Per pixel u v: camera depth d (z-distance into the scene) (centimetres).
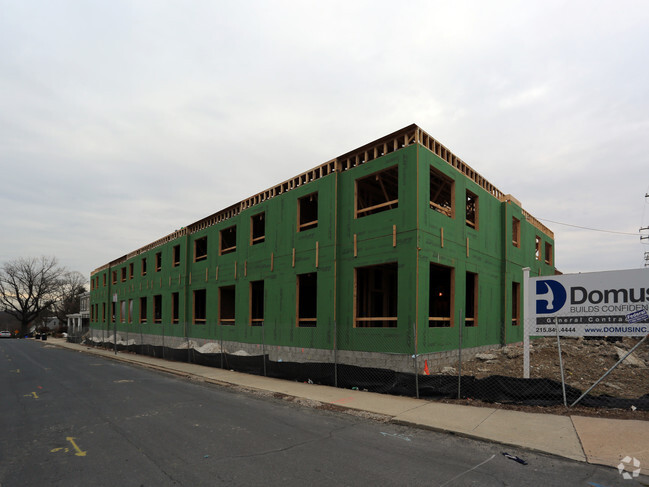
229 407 878
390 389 967
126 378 1382
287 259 1572
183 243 2434
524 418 707
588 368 1084
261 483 461
